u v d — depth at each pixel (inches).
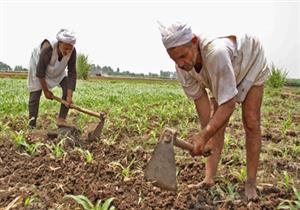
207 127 147.3
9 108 381.4
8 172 200.2
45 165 206.4
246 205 165.0
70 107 278.4
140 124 309.7
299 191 184.4
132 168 213.2
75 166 205.2
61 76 285.3
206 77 155.3
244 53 153.7
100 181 189.0
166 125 336.8
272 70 791.7
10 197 165.3
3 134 264.7
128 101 508.7
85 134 284.5
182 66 144.9
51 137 267.0
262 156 235.6
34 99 294.2
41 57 268.2
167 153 145.4
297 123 362.0
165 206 162.4
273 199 170.7
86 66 1069.8
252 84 158.9
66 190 174.6
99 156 229.5
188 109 394.0
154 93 665.0
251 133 166.2
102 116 262.8
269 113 424.5
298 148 250.1
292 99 593.9
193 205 163.6
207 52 144.6
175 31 137.9
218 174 199.9
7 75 1353.3
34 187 178.9
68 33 263.1
